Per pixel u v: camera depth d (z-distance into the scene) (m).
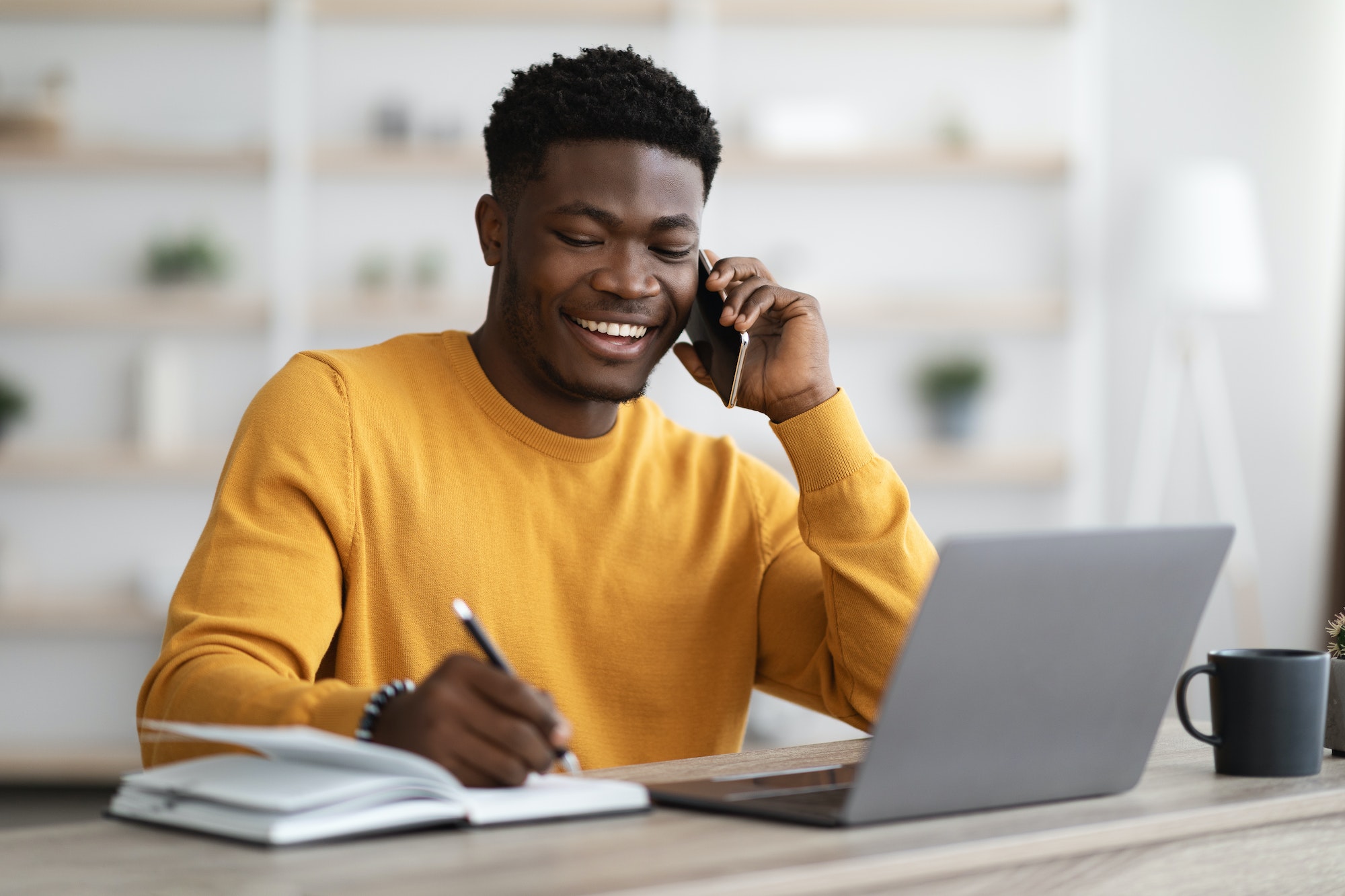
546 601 1.27
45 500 3.73
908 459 3.72
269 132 3.71
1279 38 3.87
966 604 0.76
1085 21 3.72
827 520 1.25
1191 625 0.88
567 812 0.78
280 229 3.67
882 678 1.22
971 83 3.82
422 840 0.72
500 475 1.27
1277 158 3.88
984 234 3.84
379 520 1.22
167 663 0.99
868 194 3.84
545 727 0.81
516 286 1.25
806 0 3.71
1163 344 3.87
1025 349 3.88
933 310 3.77
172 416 3.68
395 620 1.21
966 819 0.79
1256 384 3.89
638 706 1.29
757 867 0.66
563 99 1.20
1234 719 0.95
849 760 1.02
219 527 1.13
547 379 1.26
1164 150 3.90
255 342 3.76
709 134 1.26
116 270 3.73
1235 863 0.84
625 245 1.21
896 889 0.68
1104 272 3.91
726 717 1.34
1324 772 0.97
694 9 3.72
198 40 3.71
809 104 3.76
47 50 3.70
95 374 3.73
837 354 3.88
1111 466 3.93
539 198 1.22
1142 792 0.89
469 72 3.77
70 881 0.65
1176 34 3.88
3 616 3.52
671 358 3.71
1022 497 3.87
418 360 1.32
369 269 3.73
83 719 3.70
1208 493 3.91
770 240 3.84
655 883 0.63
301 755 0.79
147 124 3.68
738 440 3.72
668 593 1.32
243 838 0.72
